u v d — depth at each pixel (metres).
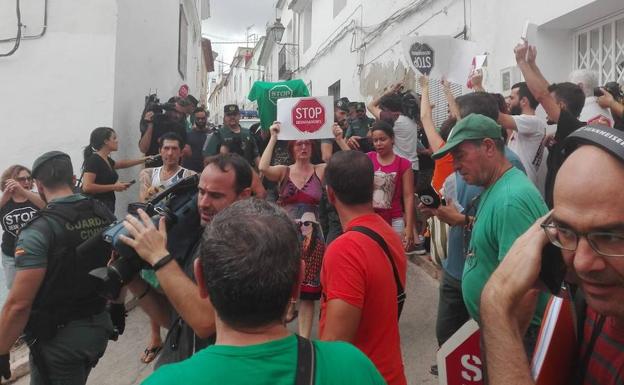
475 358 2.06
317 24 18.05
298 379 1.30
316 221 4.48
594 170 1.07
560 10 5.56
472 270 2.66
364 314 2.30
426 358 4.52
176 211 2.36
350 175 2.49
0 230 6.80
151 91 9.48
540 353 1.34
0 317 2.72
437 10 8.66
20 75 7.24
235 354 1.29
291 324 5.31
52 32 7.28
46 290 2.78
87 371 3.01
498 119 3.46
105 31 7.36
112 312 2.60
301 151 4.56
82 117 7.29
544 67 6.02
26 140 7.24
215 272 1.32
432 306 5.62
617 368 1.23
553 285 1.29
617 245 1.06
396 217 4.93
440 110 8.72
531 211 2.41
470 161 2.62
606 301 1.10
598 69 5.62
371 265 2.29
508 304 1.25
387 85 11.16
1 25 7.19
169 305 2.46
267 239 1.34
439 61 4.89
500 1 6.70
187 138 7.75
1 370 2.71
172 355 2.31
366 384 1.38
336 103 8.91
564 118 3.19
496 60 6.77
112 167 6.43
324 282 2.35
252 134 7.36
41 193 3.05
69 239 2.81
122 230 2.07
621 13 5.27
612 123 4.13
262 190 3.84
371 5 12.27
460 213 3.21
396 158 4.92
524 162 3.74
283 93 7.34
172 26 11.50
